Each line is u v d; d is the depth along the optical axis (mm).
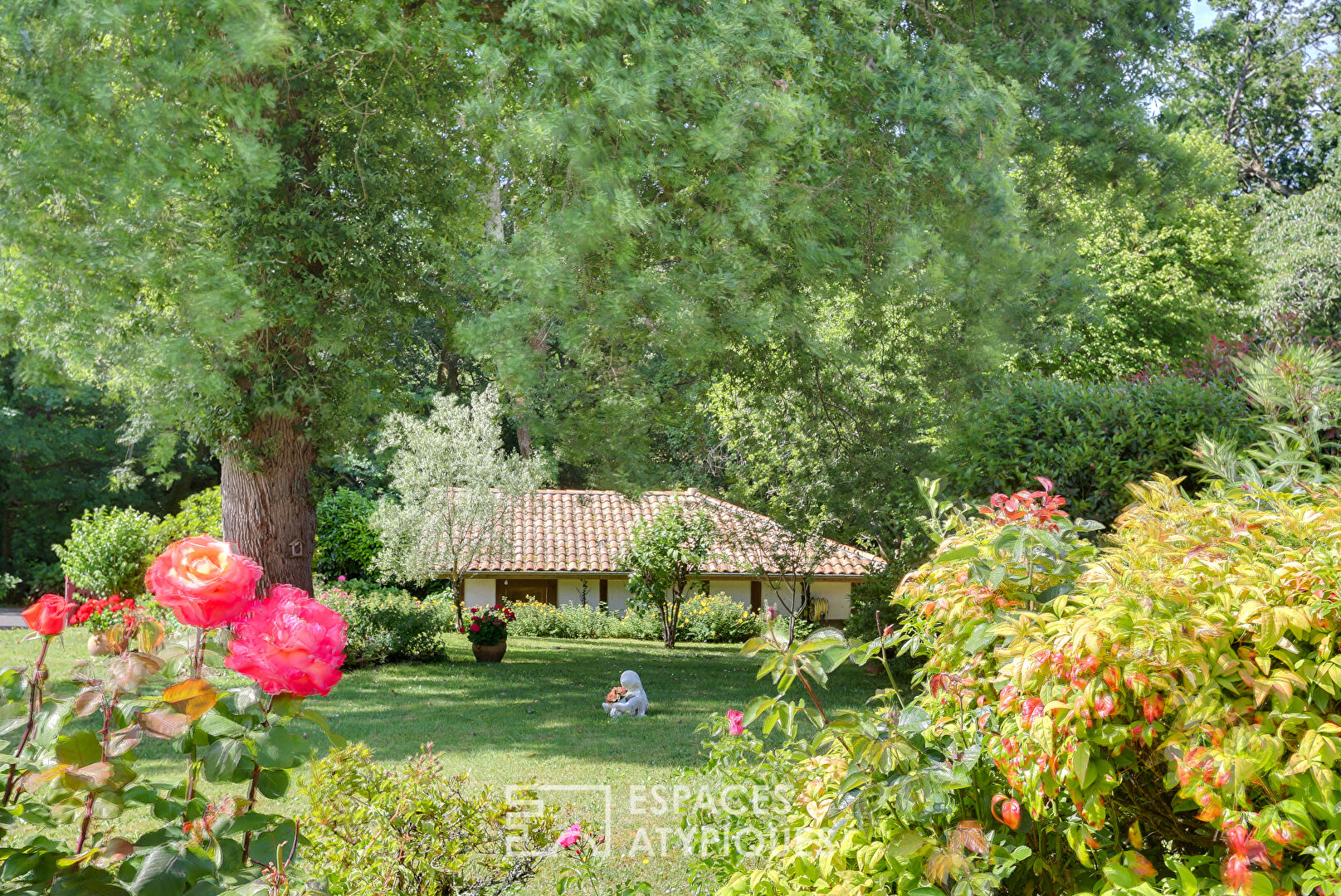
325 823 3717
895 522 13008
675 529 21125
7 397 28344
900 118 9312
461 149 12391
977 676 2783
